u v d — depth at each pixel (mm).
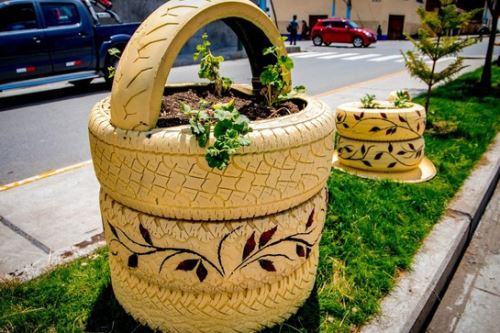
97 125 1790
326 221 3027
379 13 31750
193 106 2260
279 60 2113
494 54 17469
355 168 4141
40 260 2668
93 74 9172
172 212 1656
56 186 4004
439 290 2639
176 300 1827
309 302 2248
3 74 7793
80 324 2115
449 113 6277
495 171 4289
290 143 1631
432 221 3189
